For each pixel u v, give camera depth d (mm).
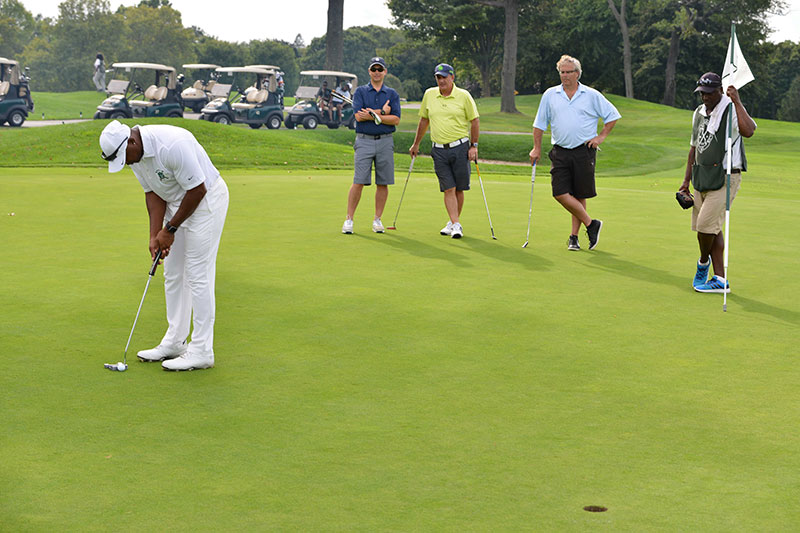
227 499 3312
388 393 4660
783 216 12250
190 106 42656
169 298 5230
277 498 3328
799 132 45156
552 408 4449
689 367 5227
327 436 4008
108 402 4449
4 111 35344
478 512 3219
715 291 7371
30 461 3658
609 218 11992
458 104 9883
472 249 9289
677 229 11016
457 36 68875
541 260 8742
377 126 10047
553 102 9195
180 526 3080
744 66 7020
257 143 26094
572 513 3217
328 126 40031
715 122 7191
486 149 33312
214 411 4340
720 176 7242
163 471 3574
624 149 30969
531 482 3506
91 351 5383
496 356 5410
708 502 3324
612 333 6020
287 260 8430
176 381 4828
